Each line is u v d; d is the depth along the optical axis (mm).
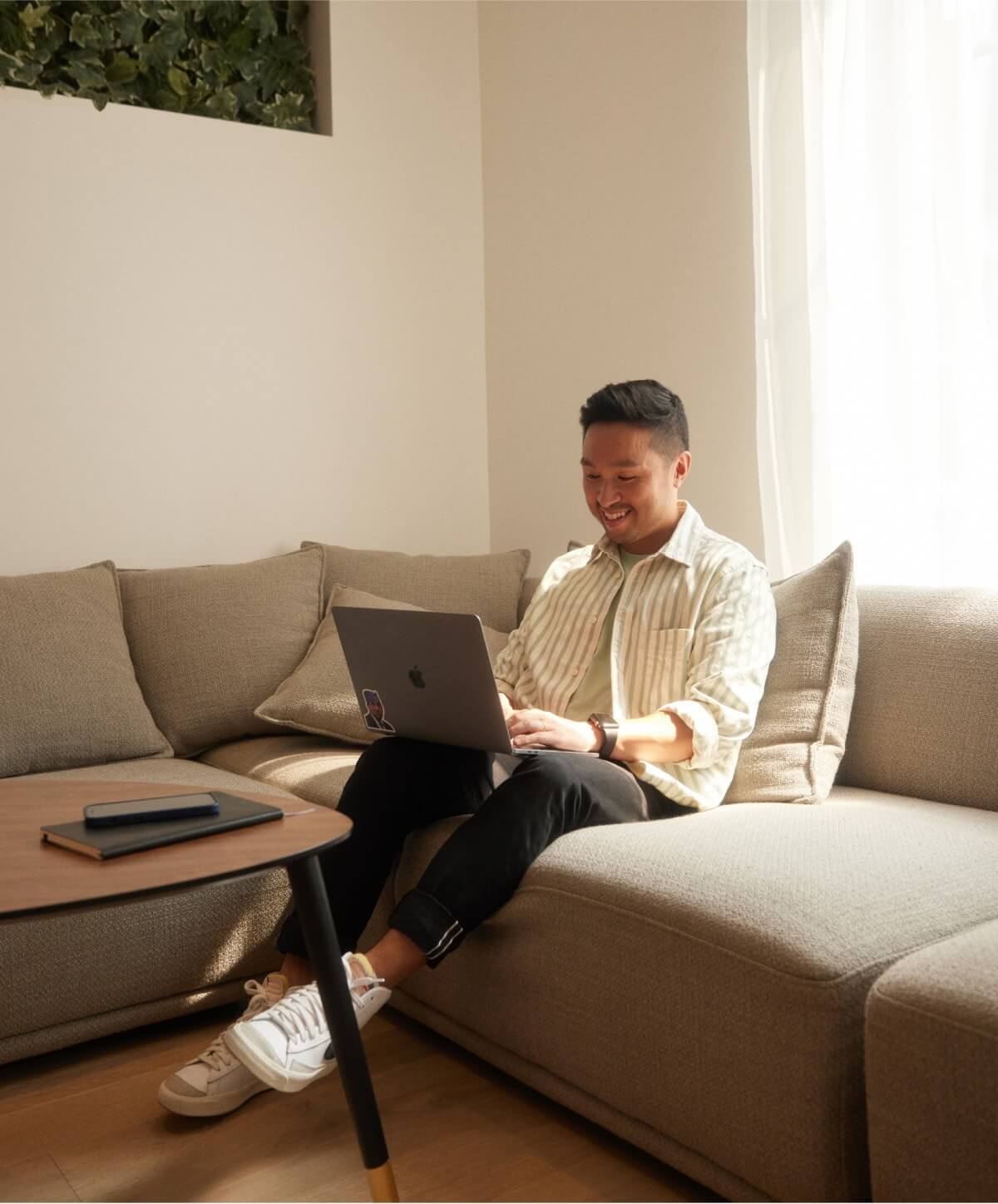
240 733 2717
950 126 2158
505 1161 1576
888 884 1456
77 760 2455
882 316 2311
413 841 1947
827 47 2375
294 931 1774
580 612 2102
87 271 2943
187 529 3104
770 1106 1331
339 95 3299
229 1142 1638
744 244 2701
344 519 3348
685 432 2064
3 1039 1829
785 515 2498
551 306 3297
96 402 2965
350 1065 1364
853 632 2029
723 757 1892
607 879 1563
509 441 3494
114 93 3055
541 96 3283
